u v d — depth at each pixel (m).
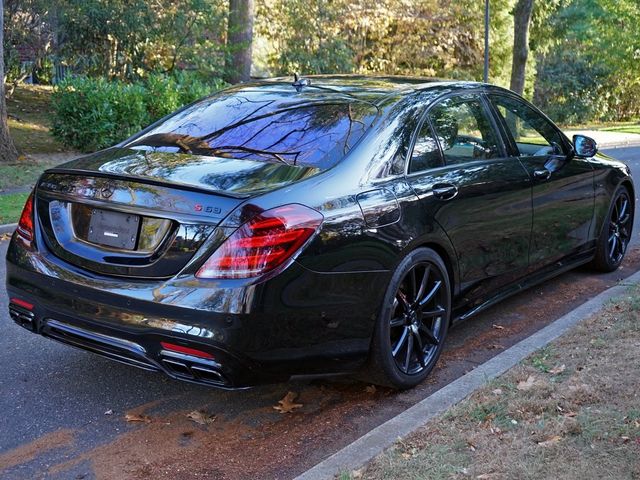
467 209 4.52
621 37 32.31
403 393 4.28
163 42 18.70
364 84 4.77
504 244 4.96
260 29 23.33
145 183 3.59
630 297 5.36
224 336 3.33
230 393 4.29
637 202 10.76
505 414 3.63
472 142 4.86
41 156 13.47
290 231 3.43
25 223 4.00
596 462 3.13
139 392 4.29
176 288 3.39
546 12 27.80
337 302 3.66
